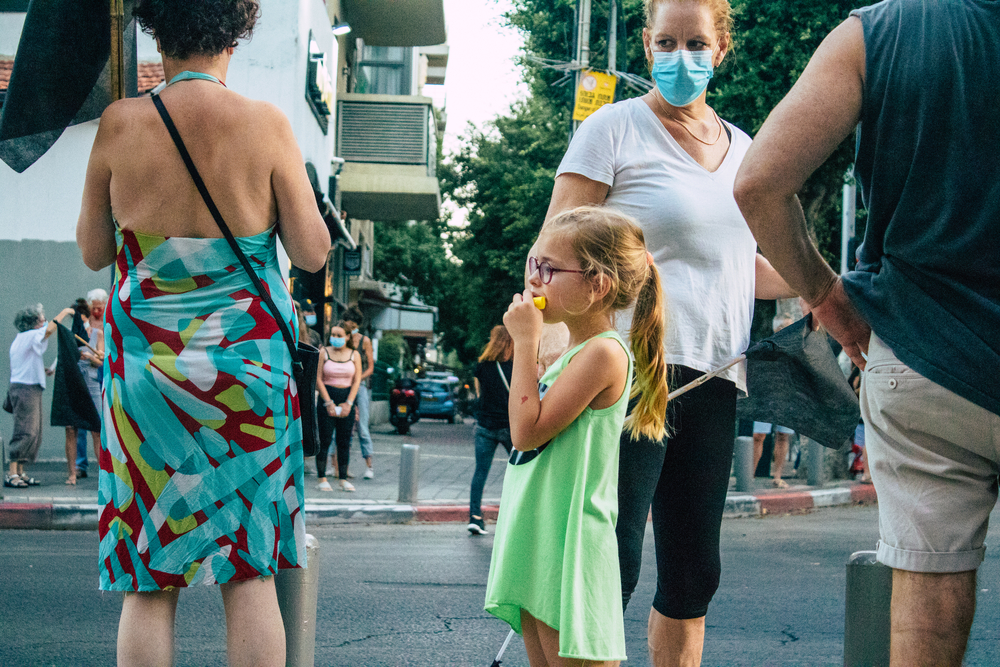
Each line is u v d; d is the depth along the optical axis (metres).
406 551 7.70
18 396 10.00
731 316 3.04
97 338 11.07
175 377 2.48
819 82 2.07
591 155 3.01
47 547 7.44
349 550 7.67
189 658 4.42
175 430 2.48
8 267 13.38
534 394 2.45
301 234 2.68
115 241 2.72
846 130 2.06
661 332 2.67
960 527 1.93
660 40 3.04
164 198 2.53
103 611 5.32
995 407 1.87
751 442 11.59
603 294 2.49
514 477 2.50
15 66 3.10
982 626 5.18
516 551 2.42
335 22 20.31
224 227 2.55
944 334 1.93
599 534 2.39
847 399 3.15
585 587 2.33
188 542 2.46
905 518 1.98
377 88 27.28
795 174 2.07
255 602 2.52
